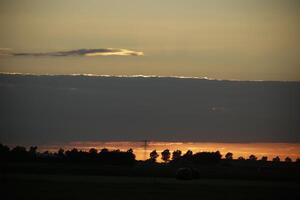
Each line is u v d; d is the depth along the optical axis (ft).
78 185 458.09
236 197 379.76
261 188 473.67
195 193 404.36
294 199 377.30
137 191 409.69
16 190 397.60
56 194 373.40
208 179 638.12
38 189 408.05
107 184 480.23
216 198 369.91
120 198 356.79
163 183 517.55
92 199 347.36
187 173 601.21
